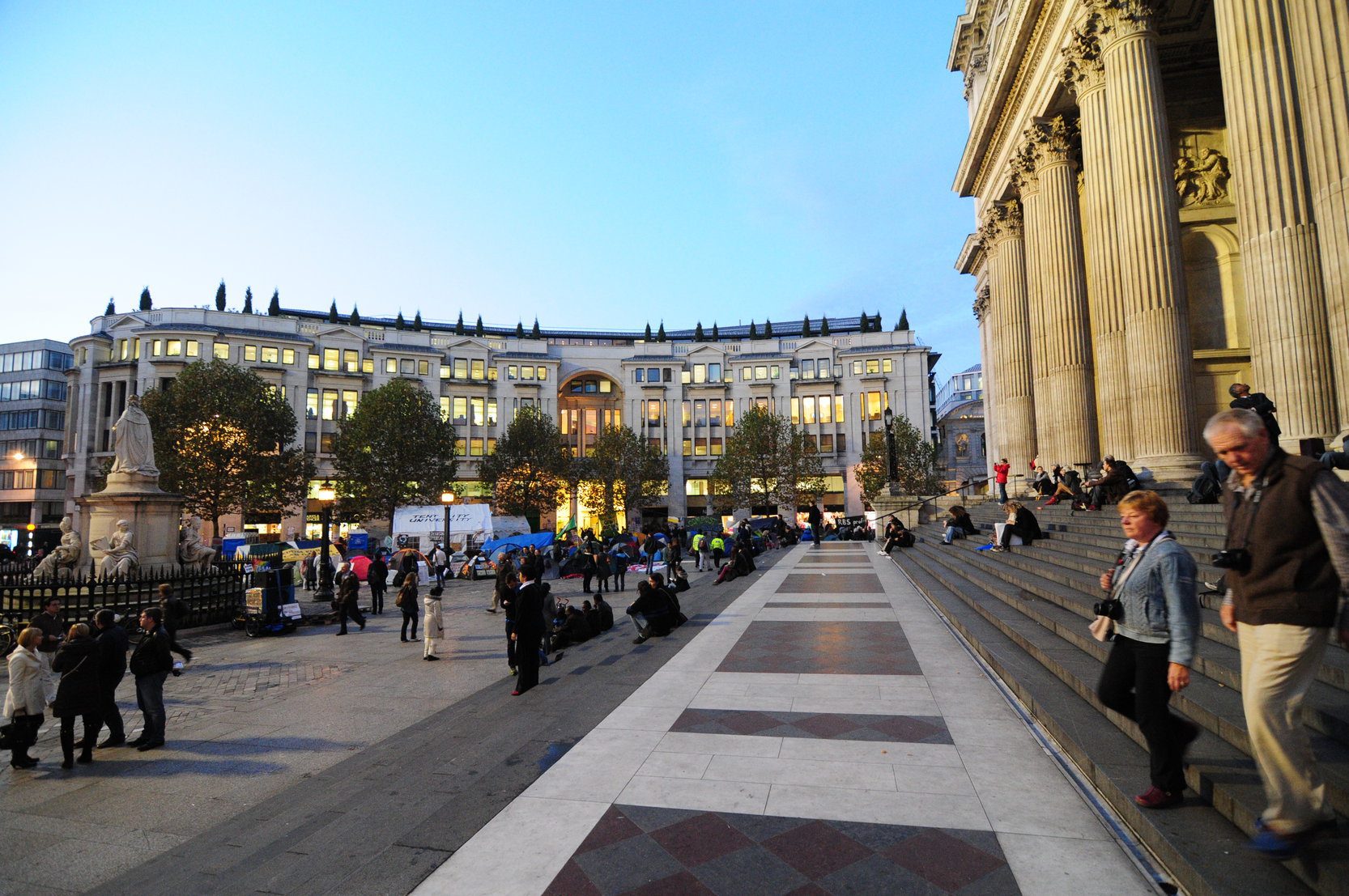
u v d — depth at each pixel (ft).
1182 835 11.24
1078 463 61.41
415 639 43.88
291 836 14.35
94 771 20.20
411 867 12.53
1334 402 29.40
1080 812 13.65
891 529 84.74
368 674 33.55
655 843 13.03
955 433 282.97
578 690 25.76
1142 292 44.34
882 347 240.12
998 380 83.92
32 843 15.33
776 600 47.96
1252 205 31.96
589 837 13.38
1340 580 8.96
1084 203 65.82
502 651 38.96
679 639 35.06
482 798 15.56
